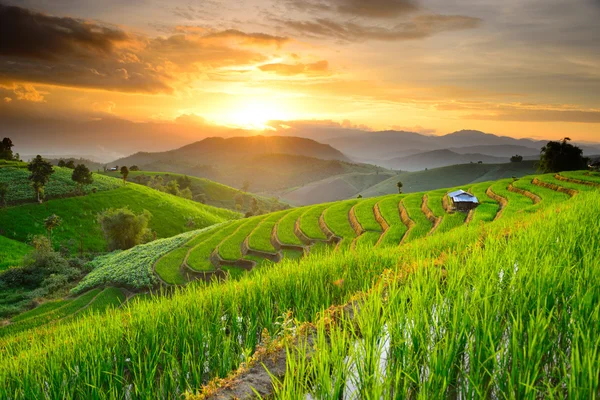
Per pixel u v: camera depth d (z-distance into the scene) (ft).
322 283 42.45
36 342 48.98
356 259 54.08
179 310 38.55
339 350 21.56
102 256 308.19
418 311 24.13
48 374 31.91
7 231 344.49
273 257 201.98
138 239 345.51
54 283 225.76
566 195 198.70
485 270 31.83
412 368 19.69
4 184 394.73
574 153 373.40
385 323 25.12
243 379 23.82
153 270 204.13
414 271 38.37
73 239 357.82
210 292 44.88
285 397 18.31
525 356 18.07
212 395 22.54
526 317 22.85
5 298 208.44
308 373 20.76
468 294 26.99
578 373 15.31
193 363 27.45
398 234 187.62
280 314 35.63
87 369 29.17
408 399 18.39
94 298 182.09
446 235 78.64
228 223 319.68
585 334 19.27
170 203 492.95
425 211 232.73
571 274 27.89
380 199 293.02
